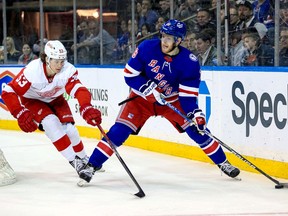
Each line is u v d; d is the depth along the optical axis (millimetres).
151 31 9938
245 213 5027
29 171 7090
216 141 6406
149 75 6129
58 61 6020
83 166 6391
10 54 12273
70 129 6574
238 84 7062
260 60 8266
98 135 9844
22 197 5727
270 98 6617
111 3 10516
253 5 8266
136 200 5555
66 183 6355
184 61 6023
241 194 5762
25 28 12117
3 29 12172
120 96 9234
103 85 9625
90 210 5184
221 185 6199
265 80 6672
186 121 6363
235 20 8508
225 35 8664
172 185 6238
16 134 10742
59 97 6637
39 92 6301
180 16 9375
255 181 6371
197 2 9086
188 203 5414
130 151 8570
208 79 7539
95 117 6090
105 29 10625
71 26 11516
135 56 6090
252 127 6883
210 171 6988
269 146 6660
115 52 10531
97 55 10953
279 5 7559
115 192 5910
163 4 9734
